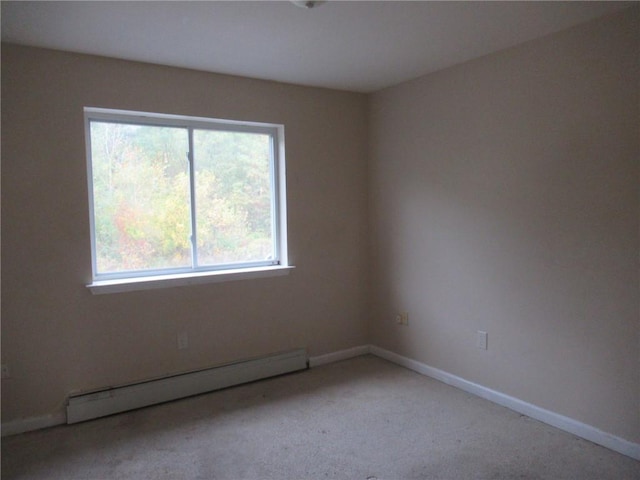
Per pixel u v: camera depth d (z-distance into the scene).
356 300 3.90
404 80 3.41
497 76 2.79
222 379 3.19
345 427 2.60
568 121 2.44
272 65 2.96
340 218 3.76
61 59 2.60
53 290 2.64
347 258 3.82
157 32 2.35
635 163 2.18
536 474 2.12
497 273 2.87
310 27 2.32
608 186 2.29
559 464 2.20
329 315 3.74
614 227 2.28
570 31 2.40
